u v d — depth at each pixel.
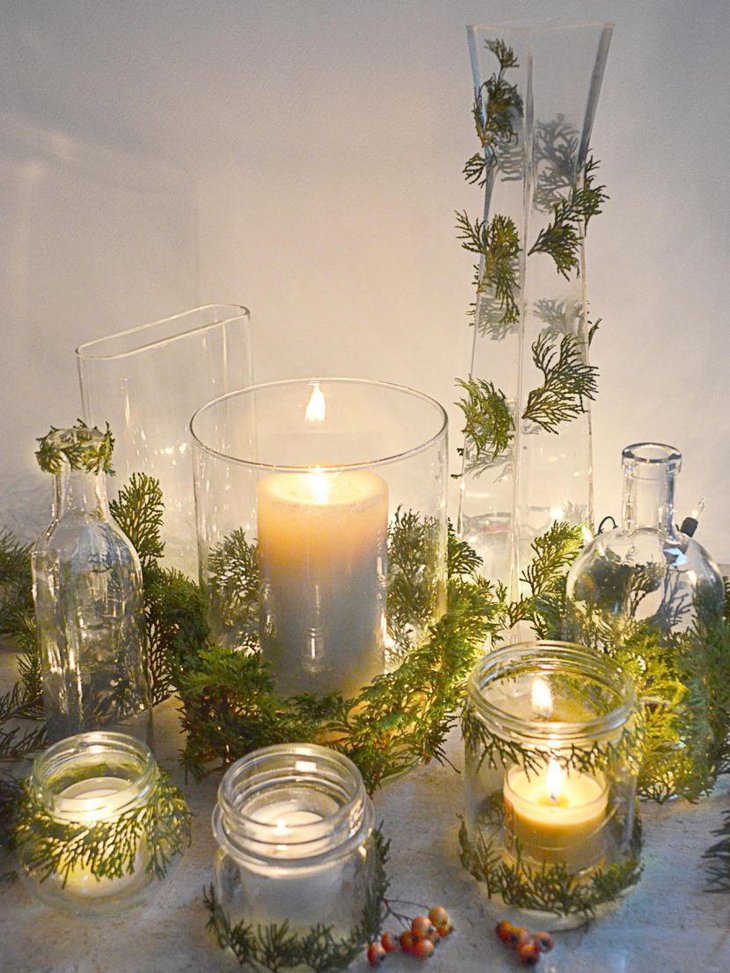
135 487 0.83
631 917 0.60
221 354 0.87
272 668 0.69
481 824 0.62
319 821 0.57
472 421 0.79
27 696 0.78
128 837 0.59
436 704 0.69
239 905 0.57
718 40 0.94
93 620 0.71
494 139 0.73
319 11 0.95
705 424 1.08
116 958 0.57
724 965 0.56
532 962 0.56
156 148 1.01
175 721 0.79
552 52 0.70
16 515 1.14
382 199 1.01
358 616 0.67
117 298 1.06
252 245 1.03
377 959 0.56
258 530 0.67
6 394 1.10
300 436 0.81
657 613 0.69
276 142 1.00
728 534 1.11
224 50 0.97
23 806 0.61
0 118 1.00
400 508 0.69
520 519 0.82
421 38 0.96
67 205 1.03
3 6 0.97
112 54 0.98
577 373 0.75
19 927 0.60
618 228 1.01
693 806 0.69
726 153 0.98
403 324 1.05
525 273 0.75
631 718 0.61
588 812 0.59
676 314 1.04
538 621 0.77
